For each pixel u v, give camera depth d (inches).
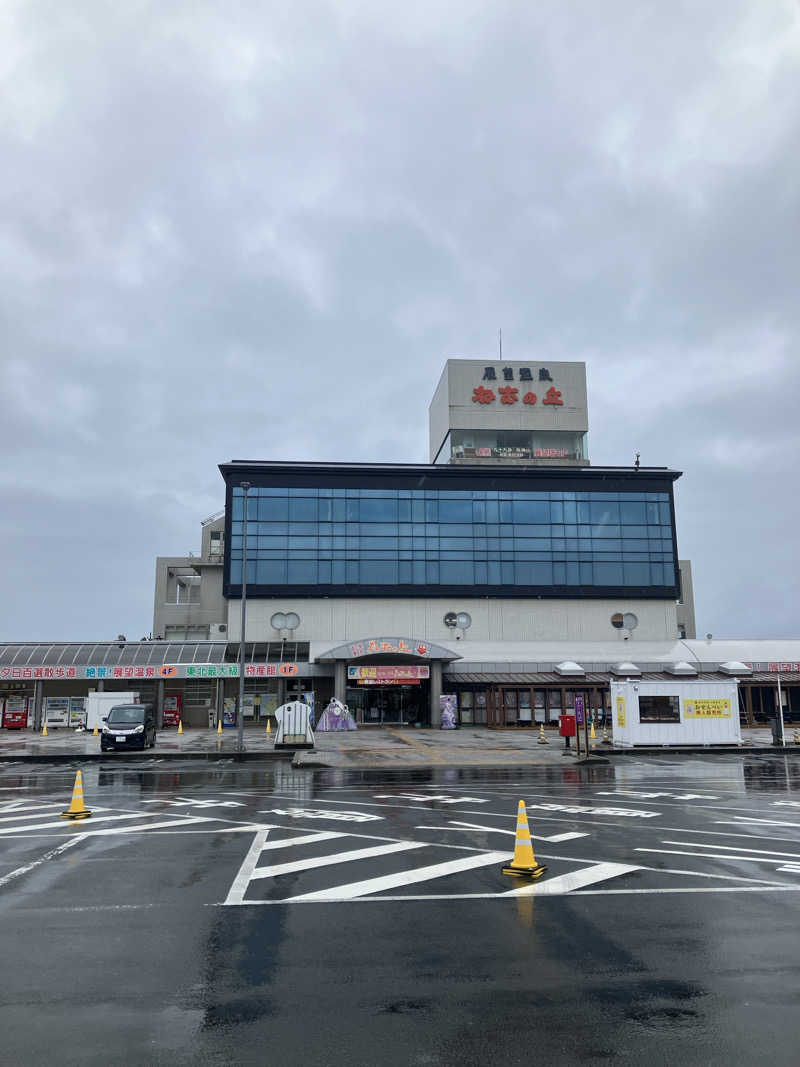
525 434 2573.8
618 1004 228.1
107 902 342.0
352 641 1888.5
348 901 342.3
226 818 573.6
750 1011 222.8
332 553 2138.3
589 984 243.6
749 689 1894.7
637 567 2225.6
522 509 2224.4
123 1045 202.2
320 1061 193.5
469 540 2187.5
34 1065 191.3
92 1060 194.2
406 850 451.5
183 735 1609.3
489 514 2209.6
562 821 559.5
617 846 466.3
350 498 2177.7
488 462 2498.8
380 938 290.5
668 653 2060.8
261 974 253.3
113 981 247.6
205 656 1881.2
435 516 2192.4
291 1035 208.1
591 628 2178.9
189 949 279.0
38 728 1768.0
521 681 1840.6
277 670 1809.8
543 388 2573.8
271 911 327.0
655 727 1300.4
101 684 1818.4
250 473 2160.4
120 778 876.0
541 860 425.7
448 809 618.2
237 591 2094.0
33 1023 215.9
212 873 395.9
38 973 255.0
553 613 2174.0
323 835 501.0
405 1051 198.8
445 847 460.8
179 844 471.8
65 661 1831.9
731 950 276.2
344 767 996.6
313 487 2172.7
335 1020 217.3
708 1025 213.5
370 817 576.1
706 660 2036.2
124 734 1196.5
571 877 386.0
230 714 1877.5
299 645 1971.0
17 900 346.0
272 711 1894.7
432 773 924.0
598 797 698.2
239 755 1164.5
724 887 366.3
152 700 1872.5
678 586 2228.1
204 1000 231.9
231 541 2121.1
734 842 480.1
